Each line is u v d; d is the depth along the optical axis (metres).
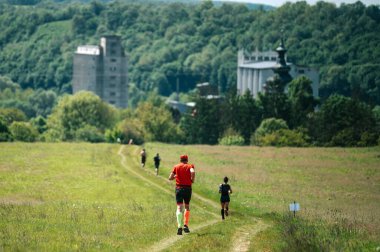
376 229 101.31
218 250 78.94
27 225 91.94
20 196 137.25
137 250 80.25
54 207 114.19
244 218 115.56
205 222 108.44
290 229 94.44
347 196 163.88
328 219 112.31
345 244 85.88
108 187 155.50
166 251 77.94
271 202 143.12
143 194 146.25
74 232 89.00
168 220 104.38
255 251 80.25
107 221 100.69
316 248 82.56
